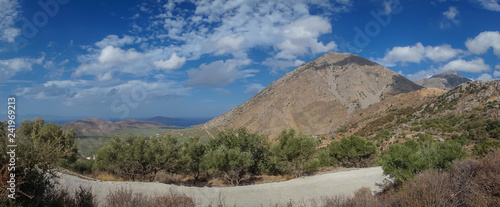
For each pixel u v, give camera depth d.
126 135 21.75
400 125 85.38
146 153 17.77
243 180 18.88
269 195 12.03
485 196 4.89
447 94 96.75
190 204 6.55
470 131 51.84
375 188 13.18
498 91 77.94
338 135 111.81
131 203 5.50
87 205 5.43
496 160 5.62
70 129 19.00
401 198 5.54
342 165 25.70
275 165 20.12
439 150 10.61
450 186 5.41
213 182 19.14
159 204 5.70
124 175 18.28
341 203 6.84
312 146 18.55
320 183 14.69
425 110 95.38
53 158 4.44
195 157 20.28
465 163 6.28
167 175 20.08
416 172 10.14
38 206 4.35
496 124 50.59
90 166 23.56
